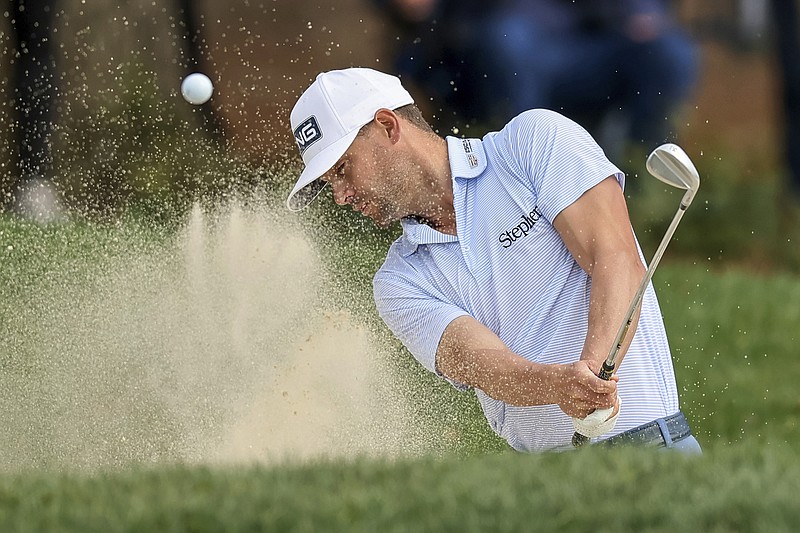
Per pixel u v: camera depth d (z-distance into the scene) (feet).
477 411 58.13
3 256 72.43
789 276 135.03
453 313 44.80
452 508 33.91
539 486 36.14
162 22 123.54
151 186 98.48
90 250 71.77
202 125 112.68
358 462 39.40
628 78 129.70
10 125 106.01
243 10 134.10
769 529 33.17
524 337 44.55
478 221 44.68
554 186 43.50
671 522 33.65
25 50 112.78
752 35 157.89
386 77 45.37
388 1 128.88
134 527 32.71
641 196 138.82
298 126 45.37
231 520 32.76
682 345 94.32
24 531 32.65
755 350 93.40
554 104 128.77
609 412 41.45
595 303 42.47
